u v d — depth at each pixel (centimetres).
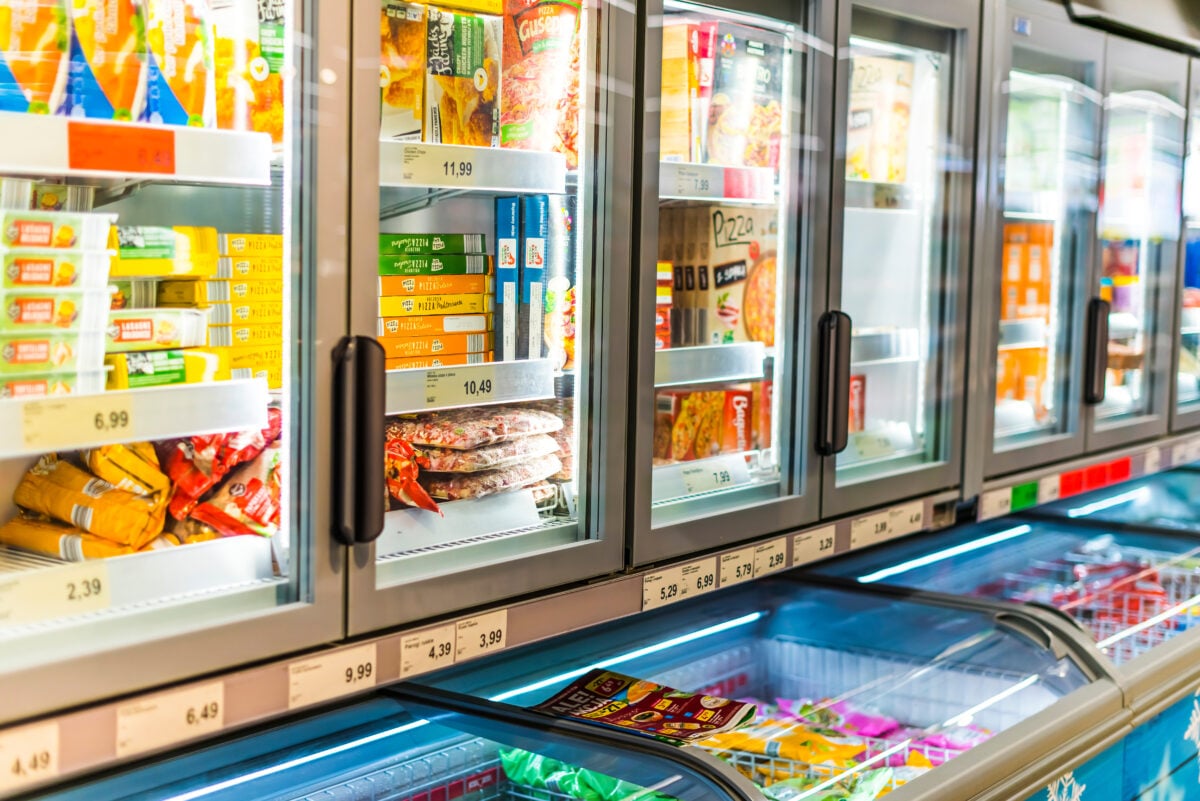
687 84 195
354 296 138
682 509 196
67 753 118
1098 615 259
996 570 284
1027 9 265
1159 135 332
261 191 148
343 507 138
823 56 210
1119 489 369
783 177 214
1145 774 228
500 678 194
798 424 217
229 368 138
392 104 154
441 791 165
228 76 131
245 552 137
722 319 212
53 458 136
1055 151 297
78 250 122
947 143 253
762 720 188
